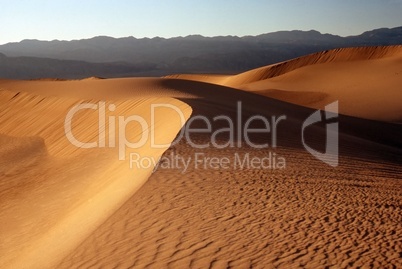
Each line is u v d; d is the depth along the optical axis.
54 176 17.77
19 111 37.69
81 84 44.38
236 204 8.78
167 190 9.59
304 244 6.95
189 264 6.37
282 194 9.52
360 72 72.88
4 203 15.34
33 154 25.25
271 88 73.25
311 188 10.15
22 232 11.58
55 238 9.34
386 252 6.68
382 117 46.31
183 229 7.56
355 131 30.53
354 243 7.01
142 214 8.30
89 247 7.30
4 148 28.17
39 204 14.04
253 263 6.32
